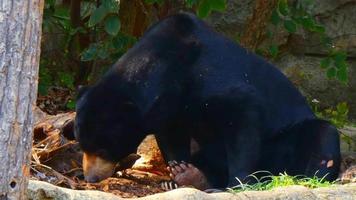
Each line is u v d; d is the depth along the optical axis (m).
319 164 11.18
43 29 16.30
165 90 10.58
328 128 11.31
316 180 9.62
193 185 10.77
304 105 11.65
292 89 11.59
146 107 10.55
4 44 5.65
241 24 17.47
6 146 5.73
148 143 12.49
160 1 13.26
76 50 15.98
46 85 15.09
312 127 11.38
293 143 11.40
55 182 9.87
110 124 10.54
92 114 10.55
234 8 17.48
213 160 11.40
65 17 15.99
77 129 10.62
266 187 9.35
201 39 10.95
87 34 15.57
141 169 12.10
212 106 10.77
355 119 17.59
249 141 10.77
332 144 11.23
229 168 10.91
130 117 10.55
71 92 15.34
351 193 8.64
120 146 10.65
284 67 17.56
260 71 11.23
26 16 5.70
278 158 11.39
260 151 11.04
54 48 16.70
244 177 10.68
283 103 11.37
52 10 14.84
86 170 10.59
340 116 16.08
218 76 10.79
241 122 10.76
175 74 10.66
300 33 17.38
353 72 17.56
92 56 13.28
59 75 15.85
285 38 17.36
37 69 5.88
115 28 11.95
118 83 10.67
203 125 11.05
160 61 10.66
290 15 14.80
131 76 10.66
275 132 11.24
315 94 17.61
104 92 10.65
